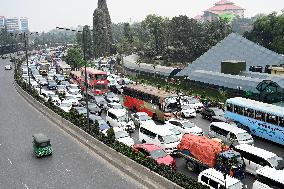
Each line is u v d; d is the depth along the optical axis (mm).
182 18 138625
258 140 37469
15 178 28109
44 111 52406
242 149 28203
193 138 29125
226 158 25906
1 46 192500
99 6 175750
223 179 22469
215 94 64500
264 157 26391
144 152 29875
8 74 106125
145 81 82688
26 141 38188
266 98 51000
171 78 82000
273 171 23172
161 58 139625
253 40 131375
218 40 128875
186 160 29094
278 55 82375
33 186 26469
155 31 140000
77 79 74062
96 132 36594
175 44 137375
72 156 33062
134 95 50719
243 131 33031
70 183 26781
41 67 100750
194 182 23094
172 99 43844
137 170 27984
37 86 76188
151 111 46219
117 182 26734
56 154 33781
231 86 61688
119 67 114250
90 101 56281
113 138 33531
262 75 65375
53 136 40125
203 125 43062
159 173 25844
